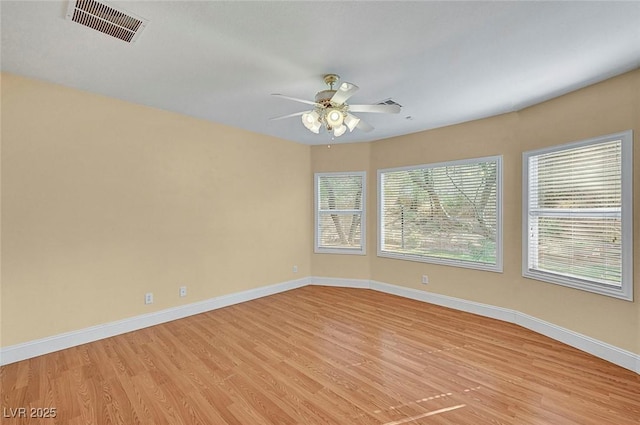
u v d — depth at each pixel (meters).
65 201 2.83
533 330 3.29
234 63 2.38
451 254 4.14
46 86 2.72
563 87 2.83
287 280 4.93
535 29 1.94
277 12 1.77
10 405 2.03
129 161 3.23
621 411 1.97
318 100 2.46
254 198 4.46
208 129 3.90
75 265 2.90
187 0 1.66
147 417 1.93
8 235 2.55
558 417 1.92
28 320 2.65
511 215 3.56
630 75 2.50
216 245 4.01
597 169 2.76
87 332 2.96
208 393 2.17
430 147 4.30
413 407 2.02
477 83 2.75
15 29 1.92
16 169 2.58
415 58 2.31
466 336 3.15
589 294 2.78
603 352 2.65
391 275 4.77
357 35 2.01
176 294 3.62
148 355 2.73
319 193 5.25
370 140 4.96
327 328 3.36
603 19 1.83
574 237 2.95
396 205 4.75
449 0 1.67
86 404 2.05
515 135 3.53
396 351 2.81
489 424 1.86
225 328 3.36
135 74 2.57
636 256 2.47
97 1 1.66
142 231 3.34
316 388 2.23
